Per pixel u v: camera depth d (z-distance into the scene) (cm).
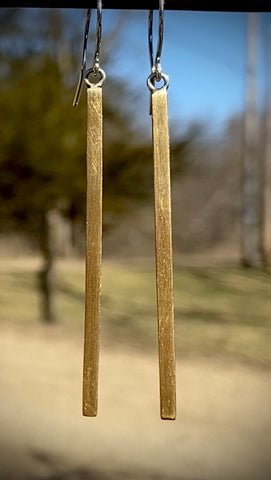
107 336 1146
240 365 891
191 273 1931
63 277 1786
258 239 2162
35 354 945
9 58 1159
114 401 698
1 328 1166
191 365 888
